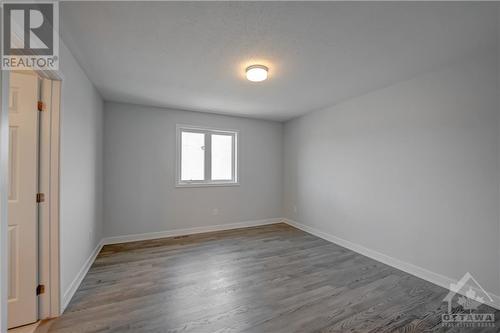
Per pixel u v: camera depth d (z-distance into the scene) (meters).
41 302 1.74
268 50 2.02
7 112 0.99
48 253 1.76
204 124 4.16
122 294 2.10
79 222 2.28
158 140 3.80
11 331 1.61
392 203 2.75
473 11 1.50
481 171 2.03
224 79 2.65
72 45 1.92
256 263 2.81
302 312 1.86
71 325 1.68
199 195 4.13
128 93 3.13
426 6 1.46
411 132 2.56
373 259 2.95
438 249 2.32
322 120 3.88
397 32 1.74
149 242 3.56
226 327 1.68
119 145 3.53
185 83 2.78
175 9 1.50
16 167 1.66
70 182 2.02
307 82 2.72
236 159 4.46
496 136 1.94
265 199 4.76
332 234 3.65
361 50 2.01
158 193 3.80
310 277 2.46
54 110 1.78
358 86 2.84
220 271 2.58
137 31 1.74
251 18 1.59
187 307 1.91
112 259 2.88
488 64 1.98
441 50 1.99
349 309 1.91
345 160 3.43
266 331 1.64
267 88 2.93
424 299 2.06
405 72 2.43
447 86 2.26
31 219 1.70
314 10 1.51
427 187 2.41
